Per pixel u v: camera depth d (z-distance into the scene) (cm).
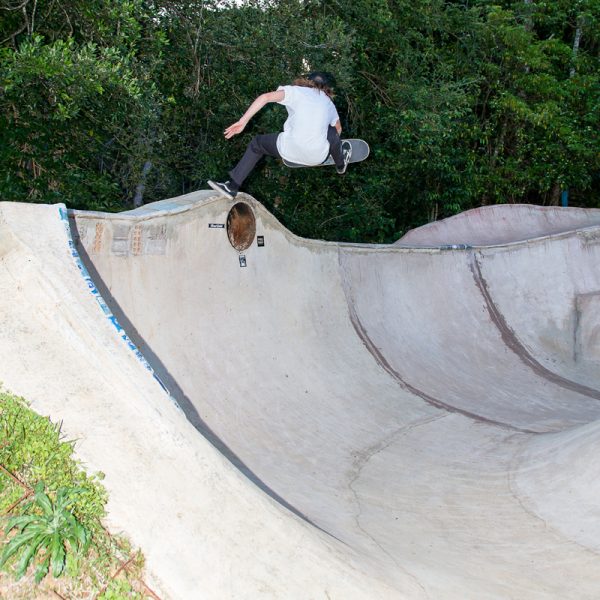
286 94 518
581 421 916
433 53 1556
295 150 533
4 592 298
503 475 649
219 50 1061
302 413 709
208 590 335
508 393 1008
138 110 882
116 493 351
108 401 386
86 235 575
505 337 1205
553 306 1307
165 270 659
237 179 564
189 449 383
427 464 671
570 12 2000
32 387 381
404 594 393
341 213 1512
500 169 1830
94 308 430
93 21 785
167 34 1018
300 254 888
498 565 479
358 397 806
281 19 1070
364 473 625
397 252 1126
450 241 1477
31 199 861
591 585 456
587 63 1938
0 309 411
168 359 625
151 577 329
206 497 372
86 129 905
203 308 697
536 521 552
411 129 1432
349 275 994
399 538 498
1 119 809
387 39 1442
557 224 1606
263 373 725
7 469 341
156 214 642
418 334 1072
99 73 713
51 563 309
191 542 349
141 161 987
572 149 1819
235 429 620
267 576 355
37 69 667
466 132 1727
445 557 478
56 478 345
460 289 1232
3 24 811
